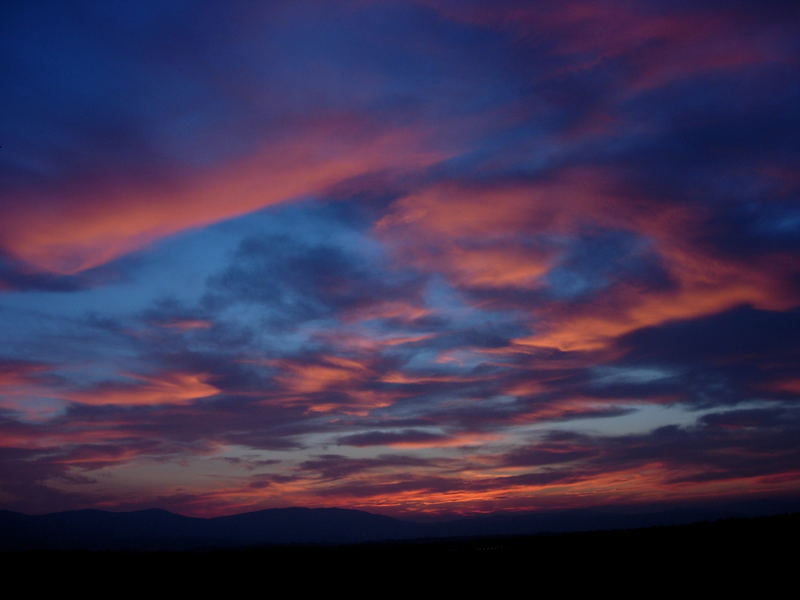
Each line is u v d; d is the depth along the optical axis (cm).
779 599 2606
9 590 3653
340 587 3525
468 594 3145
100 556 5753
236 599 3256
